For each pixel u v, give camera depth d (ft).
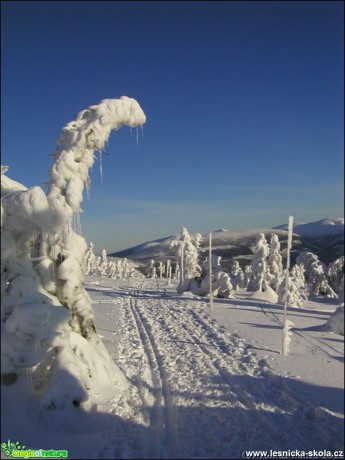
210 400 25.08
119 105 29.22
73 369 21.85
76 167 27.76
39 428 19.90
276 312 69.15
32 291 22.52
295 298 88.12
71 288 27.32
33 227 22.43
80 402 21.29
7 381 21.39
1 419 19.66
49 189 27.37
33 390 21.98
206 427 21.25
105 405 23.73
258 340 41.91
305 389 25.58
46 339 21.99
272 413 22.84
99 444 19.24
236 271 223.92
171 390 27.20
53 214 22.98
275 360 33.19
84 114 29.25
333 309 86.38
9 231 22.24
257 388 26.94
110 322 58.29
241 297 103.65
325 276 164.04
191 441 19.61
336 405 22.62
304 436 19.97
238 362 33.81
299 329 47.73
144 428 21.12
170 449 18.79
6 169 23.61
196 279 110.63
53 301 25.03
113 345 41.65
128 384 28.53
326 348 36.04
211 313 66.08
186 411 23.48
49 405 20.52
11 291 22.27
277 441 19.54
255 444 19.25
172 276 291.58
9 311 21.83
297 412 22.68
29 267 23.99
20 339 20.99
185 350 39.06
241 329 49.62
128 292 119.75
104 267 303.89
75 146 27.84
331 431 19.62
